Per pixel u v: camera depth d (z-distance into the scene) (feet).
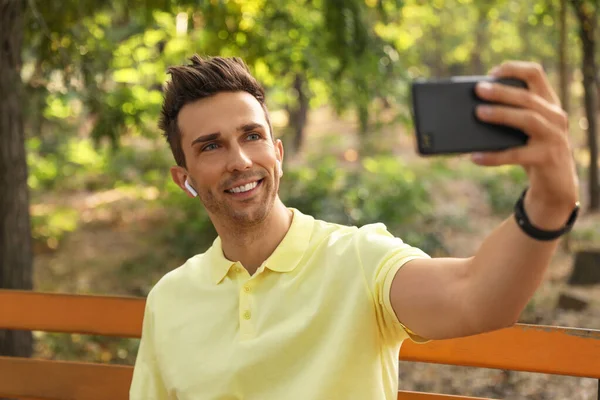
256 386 5.56
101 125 20.21
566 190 3.44
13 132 15.75
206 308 5.97
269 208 5.67
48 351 21.65
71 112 29.12
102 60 20.27
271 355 5.48
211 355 5.80
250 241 5.80
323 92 31.48
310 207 42.29
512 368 6.58
